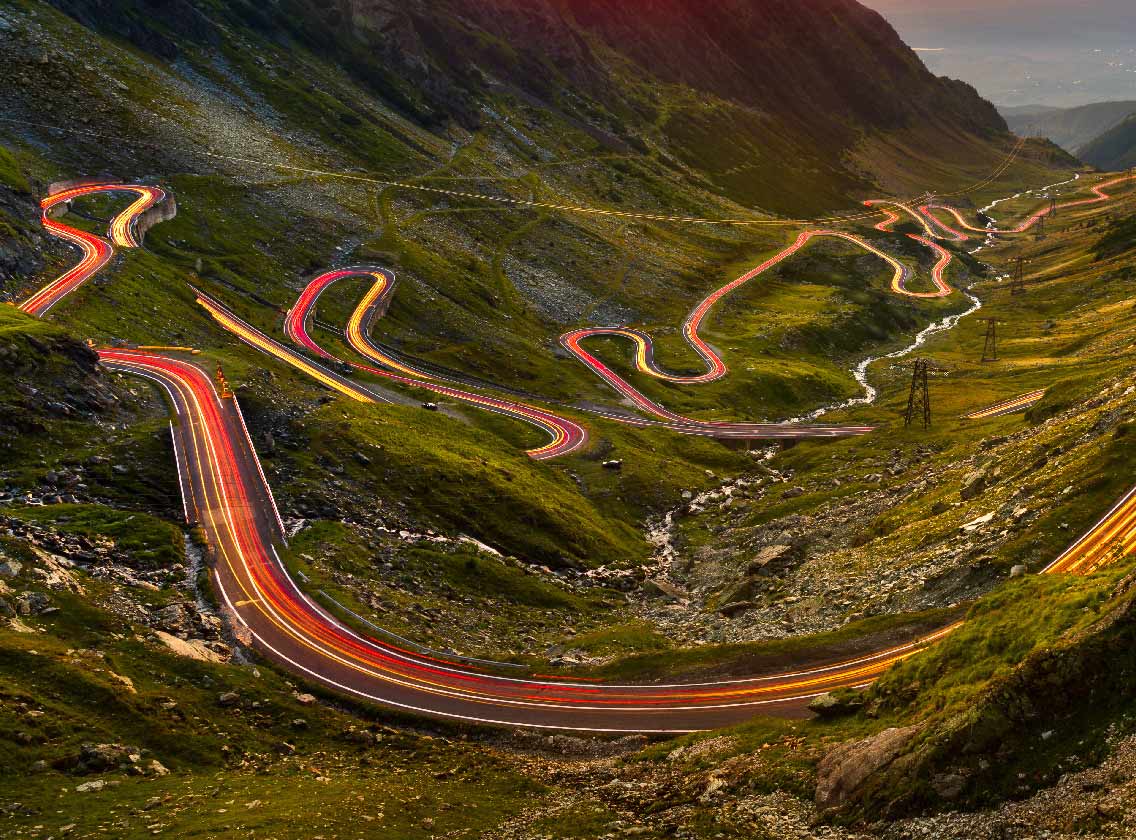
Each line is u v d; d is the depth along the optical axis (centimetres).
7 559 6569
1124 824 3350
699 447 16900
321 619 7719
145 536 8331
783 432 17725
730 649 7450
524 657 7719
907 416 16650
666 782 5381
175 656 6406
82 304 14238
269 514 9412
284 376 14988
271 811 4512
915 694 5169
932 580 7850
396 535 10012
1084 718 3953
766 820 4591
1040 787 3816
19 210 16388
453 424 14700
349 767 5656
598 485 14462
